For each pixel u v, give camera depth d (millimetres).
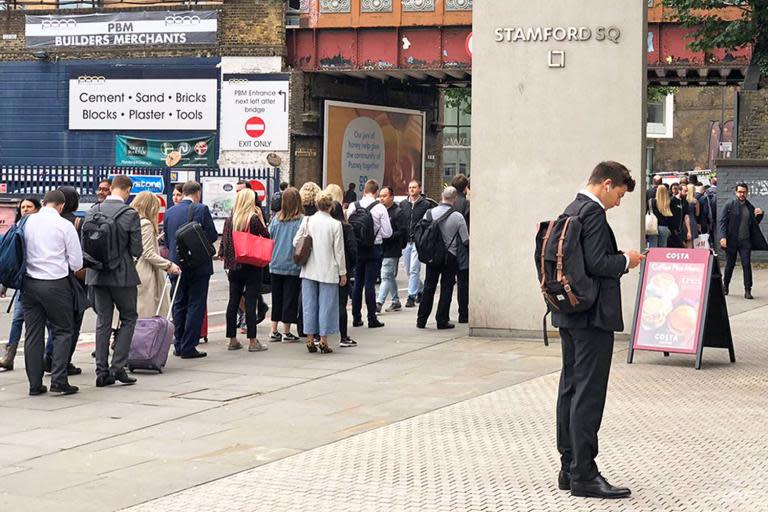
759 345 13820
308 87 38156
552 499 6875
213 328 16203
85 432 9031
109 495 7078
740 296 20219
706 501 6820
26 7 41562
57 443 8633
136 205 12336
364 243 15195
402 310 18172
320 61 37656
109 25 39094
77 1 40219
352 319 16328
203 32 38219
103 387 11117
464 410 9812
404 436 8766
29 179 33875
